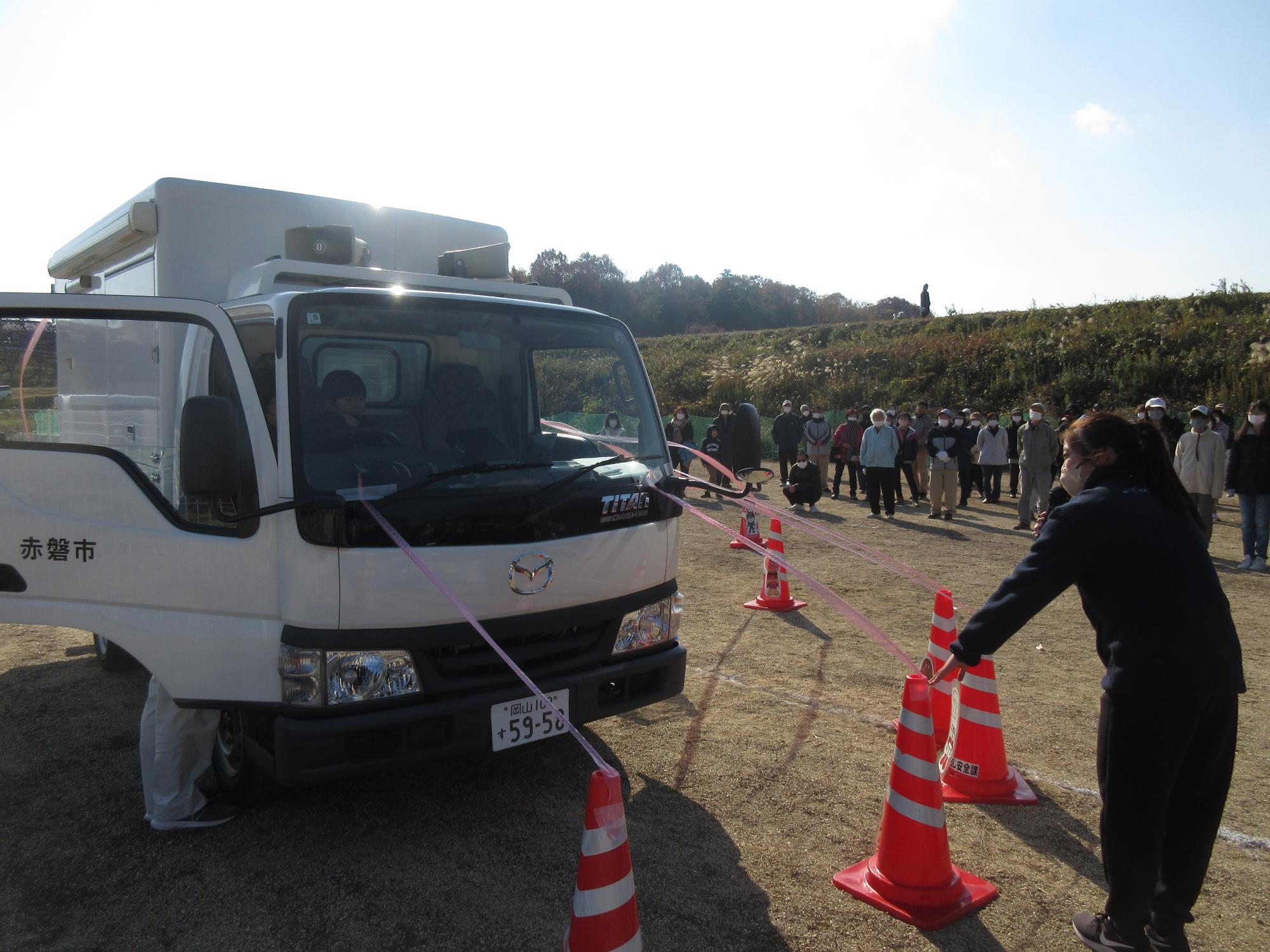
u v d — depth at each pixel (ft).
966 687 13.98
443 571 11.01
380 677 10.84
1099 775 10.01
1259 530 32.48
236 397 11.16
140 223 14.73
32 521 11.27
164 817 12.27
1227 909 10.93
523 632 11.75
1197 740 9.47
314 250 13.96
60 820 12.69
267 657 10.97
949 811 13.37
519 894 10.80
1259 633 23.80
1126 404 83.30
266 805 13.08
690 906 10.61
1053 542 9.55
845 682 18.95
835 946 9.91
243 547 10.98
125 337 11.93
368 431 11.57
